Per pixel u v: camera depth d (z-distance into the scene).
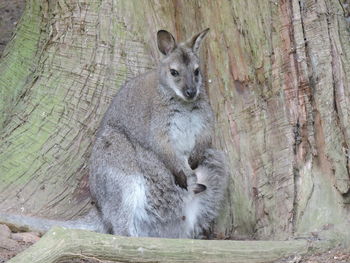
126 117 11.02
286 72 10.82
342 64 10.77
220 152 11.19
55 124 11.95
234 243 9.56
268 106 10.94
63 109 11.99
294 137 10.75
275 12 10.89
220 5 11.08
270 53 10.91
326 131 10.50
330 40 10.86
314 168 10.59
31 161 11.73
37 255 8.69
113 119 11.16
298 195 10.62
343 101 10.58
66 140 11.85
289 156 10.74
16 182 11.57
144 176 10.88
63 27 12.26
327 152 10.46
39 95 12.22
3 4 18.02
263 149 10.93
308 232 10.25
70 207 11.59
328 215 10.29
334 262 9.51
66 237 8.95
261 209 10.88
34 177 11.62
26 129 12.05
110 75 11.89
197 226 11.29
